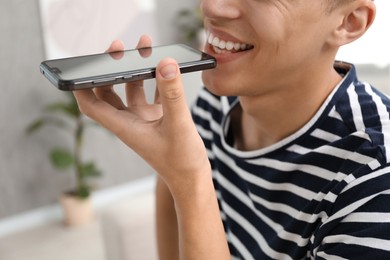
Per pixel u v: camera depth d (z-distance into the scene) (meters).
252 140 0.87
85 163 3.21
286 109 0.75
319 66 0.71
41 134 3.10
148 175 3.57
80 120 3.00
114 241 1.36
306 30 0.66
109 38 3.23
